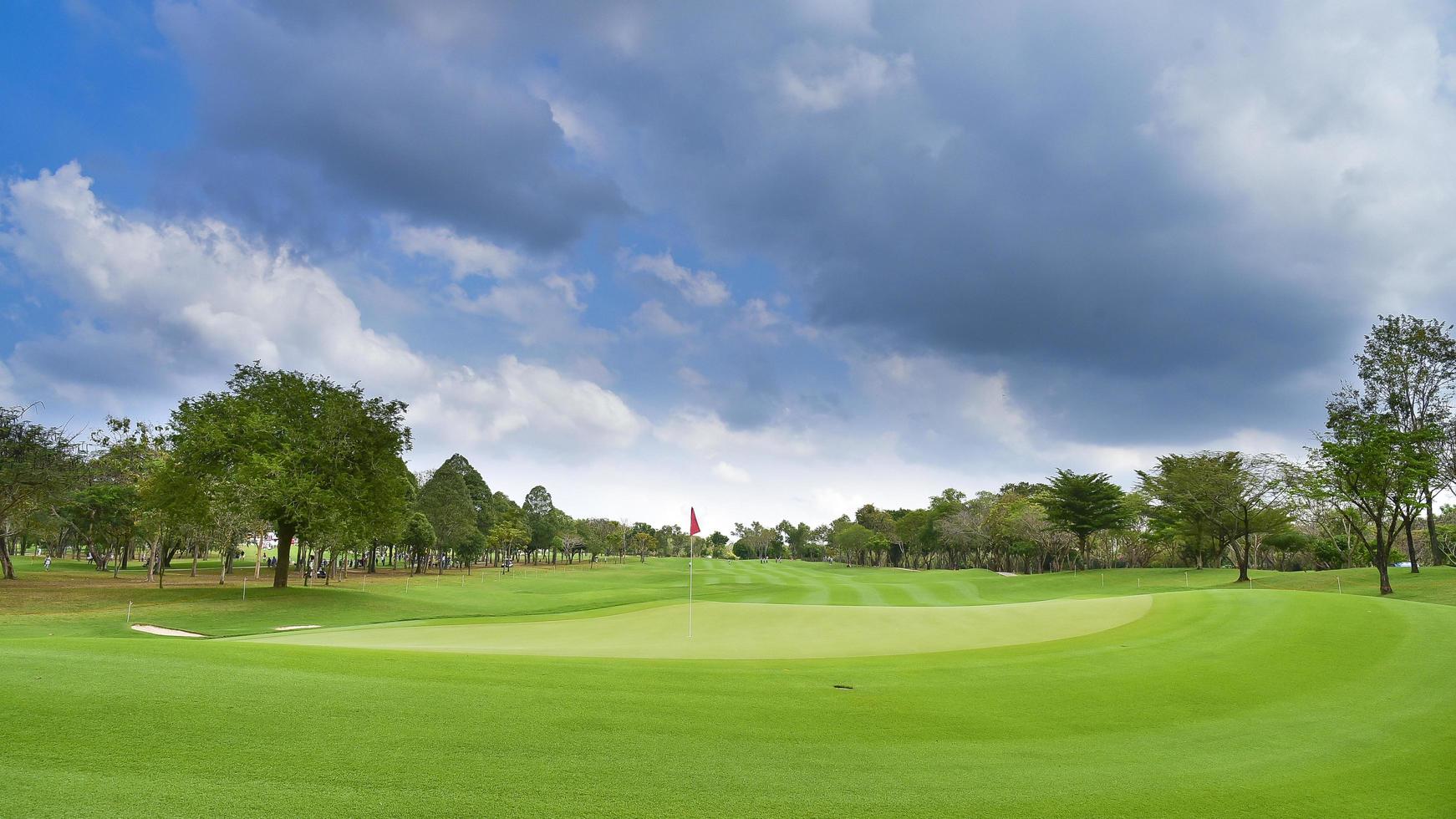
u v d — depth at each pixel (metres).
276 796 6.67
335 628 28.12
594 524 166.75
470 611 42.38
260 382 47.34
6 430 45.25
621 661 14.77
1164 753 10.03
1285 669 15.13
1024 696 12.70
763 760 8.66
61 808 6.11
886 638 21.33
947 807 7.59
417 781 7.28
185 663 10.89
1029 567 108.06
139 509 53.19
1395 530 48.50
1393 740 11.03
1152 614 22.78
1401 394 51.56
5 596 38.53
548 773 7.74
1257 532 66.81
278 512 44.25
